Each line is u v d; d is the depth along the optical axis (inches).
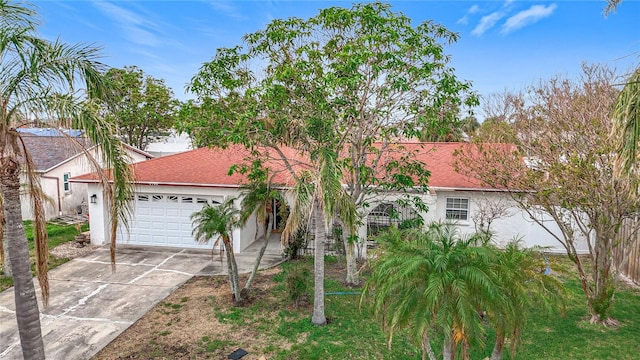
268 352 318.3
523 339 335.6
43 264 259.6
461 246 212.5
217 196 605.0
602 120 363.3
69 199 837.2
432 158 645.9
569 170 325.1
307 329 355.6
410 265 197.6
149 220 628.4
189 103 407.8
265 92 362.0
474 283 195.2
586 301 407.2
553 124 391.2
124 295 433.7
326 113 375.2
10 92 235.1
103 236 627.5
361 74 359.3
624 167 212.4
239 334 347.9
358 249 537.6
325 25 384.2
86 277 487.8
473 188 554.9
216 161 674.2
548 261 302.2
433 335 263.7
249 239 634.8
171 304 410.9
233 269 410.6
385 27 361.4
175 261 554.6
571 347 323.3
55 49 243.6
